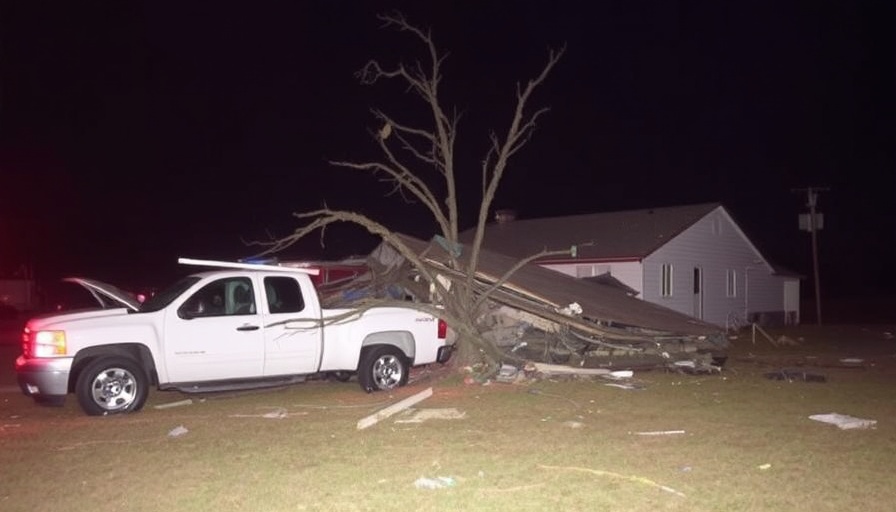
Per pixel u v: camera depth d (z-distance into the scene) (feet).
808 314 145.79
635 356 55.21
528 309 52.13
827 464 25.26
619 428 31.30
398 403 35.50
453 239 52.80
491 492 22.22
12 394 44.11
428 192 52.85
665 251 99.45
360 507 20.98
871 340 82.33
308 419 34.14
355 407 37.32
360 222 47.85
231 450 27.84
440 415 34.24
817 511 20.57
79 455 27.37
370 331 41.86
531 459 25.98
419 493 22.18
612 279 88.94
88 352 35.91
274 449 27.89
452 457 26.32
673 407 36.55
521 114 51.62
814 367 54.95
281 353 39.04
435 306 46.26
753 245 112.68
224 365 37.86
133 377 36.27
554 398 39.19
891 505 21.04
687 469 24.57
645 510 20.62
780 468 24.76
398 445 28.32
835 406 36.83
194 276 40.09
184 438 30.09
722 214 108.68
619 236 103.24
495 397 39.55
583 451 27.12
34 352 35.53
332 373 43.45
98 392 35.68
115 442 29.55
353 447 28.07
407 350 43.37
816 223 119.96
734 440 28.94
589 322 54.24
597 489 22.48
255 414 35.65
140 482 23.71
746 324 110.63
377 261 58.90
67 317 36.65
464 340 48.78
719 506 20.94
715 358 56.80
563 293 59.36
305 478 23.88
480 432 30.50
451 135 53.36
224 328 37.83
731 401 38.40
